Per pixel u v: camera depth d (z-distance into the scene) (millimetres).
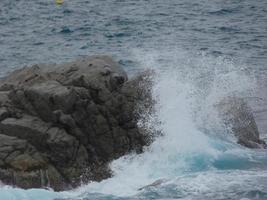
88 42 102688
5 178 44344
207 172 45281
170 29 112125
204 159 48000
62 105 46719
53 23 122625
